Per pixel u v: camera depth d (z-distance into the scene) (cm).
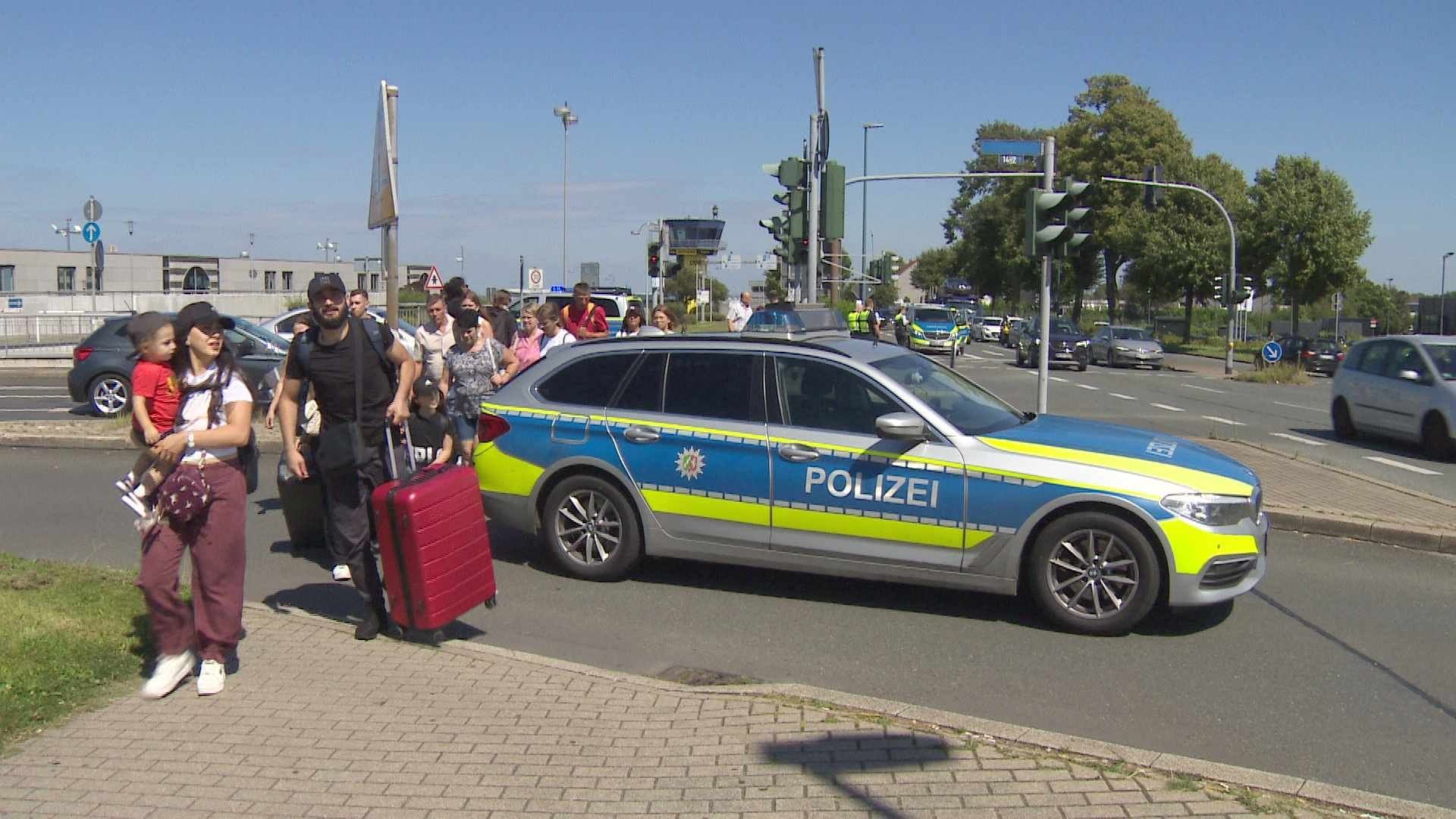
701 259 6625
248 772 429
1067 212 1111
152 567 500
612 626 668
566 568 767
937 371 773
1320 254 4988
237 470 516
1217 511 633
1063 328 3878
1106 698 552
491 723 480
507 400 791
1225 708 542
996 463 657
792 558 707
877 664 602
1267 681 578
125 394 1702
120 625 591
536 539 886
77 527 916
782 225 1897
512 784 421
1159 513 630
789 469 699
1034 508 648
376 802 405
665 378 751
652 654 618
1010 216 7212
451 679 534
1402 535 877
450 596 575
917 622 676
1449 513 932
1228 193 5638
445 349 1036
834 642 639
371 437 585
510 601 716
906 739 462
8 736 455
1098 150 6047
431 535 566
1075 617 650
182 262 6931
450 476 582
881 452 679
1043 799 409
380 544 569
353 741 460
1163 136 5897
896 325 3044
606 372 769
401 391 602
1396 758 484
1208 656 617
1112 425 764
